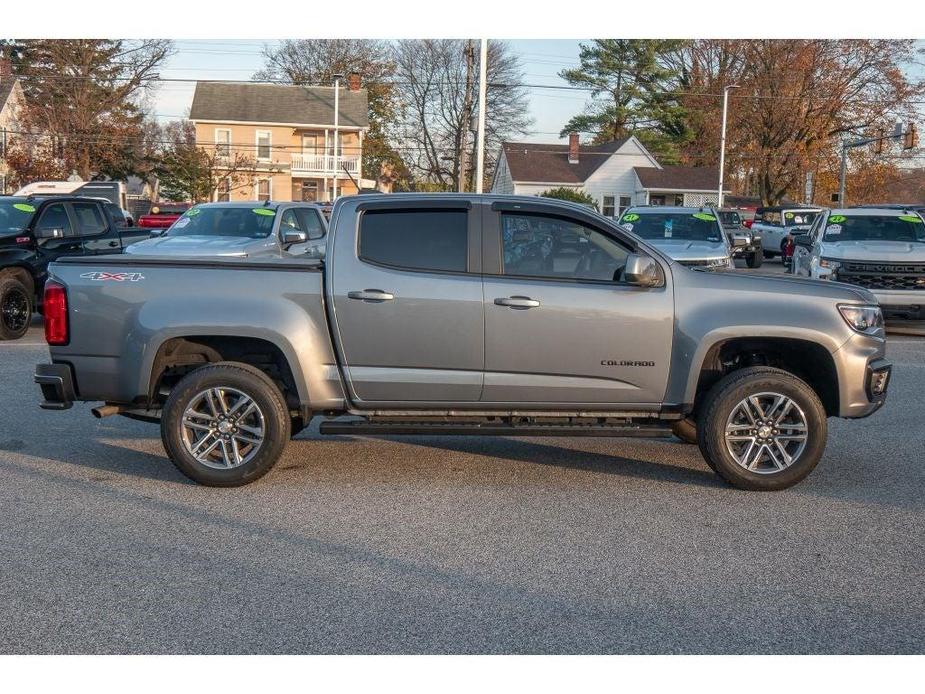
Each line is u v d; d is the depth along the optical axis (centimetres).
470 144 6862
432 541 561
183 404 657
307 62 7775
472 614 457
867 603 473
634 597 479
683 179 6444
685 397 669
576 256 673
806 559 534
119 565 518
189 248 1338
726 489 676
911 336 1589
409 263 667
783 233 3741
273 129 6297
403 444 809
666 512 621
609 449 796
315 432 852
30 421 880
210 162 5747
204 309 658
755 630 441
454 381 665
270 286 666
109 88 6047
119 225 2008
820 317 666
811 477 710
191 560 527
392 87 7288
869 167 6112
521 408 674
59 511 613
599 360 665
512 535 573
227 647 420
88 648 418
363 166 7338
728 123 6384
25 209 1482
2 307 1405
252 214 1466
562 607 466
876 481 700
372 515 610
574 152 6725
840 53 5838
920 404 993
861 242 1590
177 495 651
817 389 709
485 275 665
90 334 665
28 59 6006
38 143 5503
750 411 665
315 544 554
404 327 660
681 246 1594
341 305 659
